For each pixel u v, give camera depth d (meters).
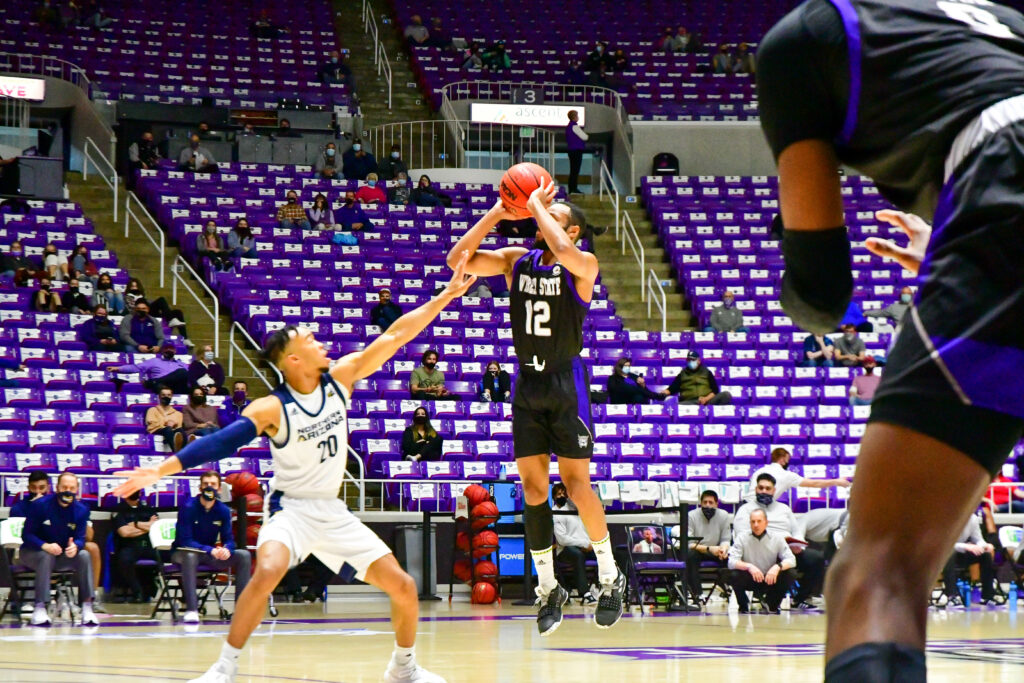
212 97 23.25
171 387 15.10
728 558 11.27
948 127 1.36
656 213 22.64
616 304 20.36
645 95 26.22
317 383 4.49
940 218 1.36
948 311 1.31
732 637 8.00
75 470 12.82
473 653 6.61
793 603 11.71
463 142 24.86
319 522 4.43
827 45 1.42
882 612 1.27
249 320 17.55
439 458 14.47
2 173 19.34
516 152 25.11
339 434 4.50
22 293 16.45
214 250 18.73
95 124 22.50
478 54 26.58
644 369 17.67
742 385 17.42
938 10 1.43
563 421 5.29
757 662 6.04
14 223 18.36
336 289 18.48
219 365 15.55
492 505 12.42
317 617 10.25
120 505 11.62
